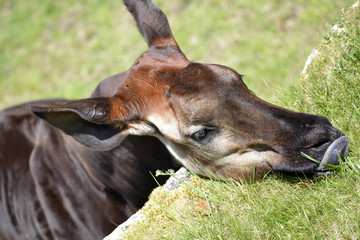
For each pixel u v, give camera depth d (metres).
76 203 8.34
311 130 5.94
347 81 7.06
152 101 6.71
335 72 7.22
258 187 6.37
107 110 6.64
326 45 7.64
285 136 6.08
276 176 6.33
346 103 6.86
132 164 7.71
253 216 5.92
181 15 19.61
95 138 6.77
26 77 21.36
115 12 21.73
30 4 24.44
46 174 8.56
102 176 8.06
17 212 8.95
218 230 5.99
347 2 8.30
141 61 7.19
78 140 6.77
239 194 6.32
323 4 16.52
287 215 5.78
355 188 5.72
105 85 7.89
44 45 22.28
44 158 8.62
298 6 17.44
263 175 6.42
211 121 6.31
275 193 6.14
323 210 5.68
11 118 9.46
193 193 6.74
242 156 6.43
